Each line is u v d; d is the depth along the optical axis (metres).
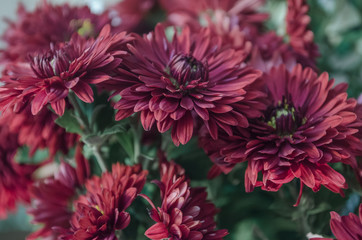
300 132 0.22
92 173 0.26
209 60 0.23
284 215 0.25
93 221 0.20
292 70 0.23
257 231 0.26
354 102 0.22
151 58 0.22
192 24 0.29
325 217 0.25
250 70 0.22
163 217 0.20
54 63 0.21
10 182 0.27
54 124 0.24
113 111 0.23
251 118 0.22
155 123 0.22
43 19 0.28
